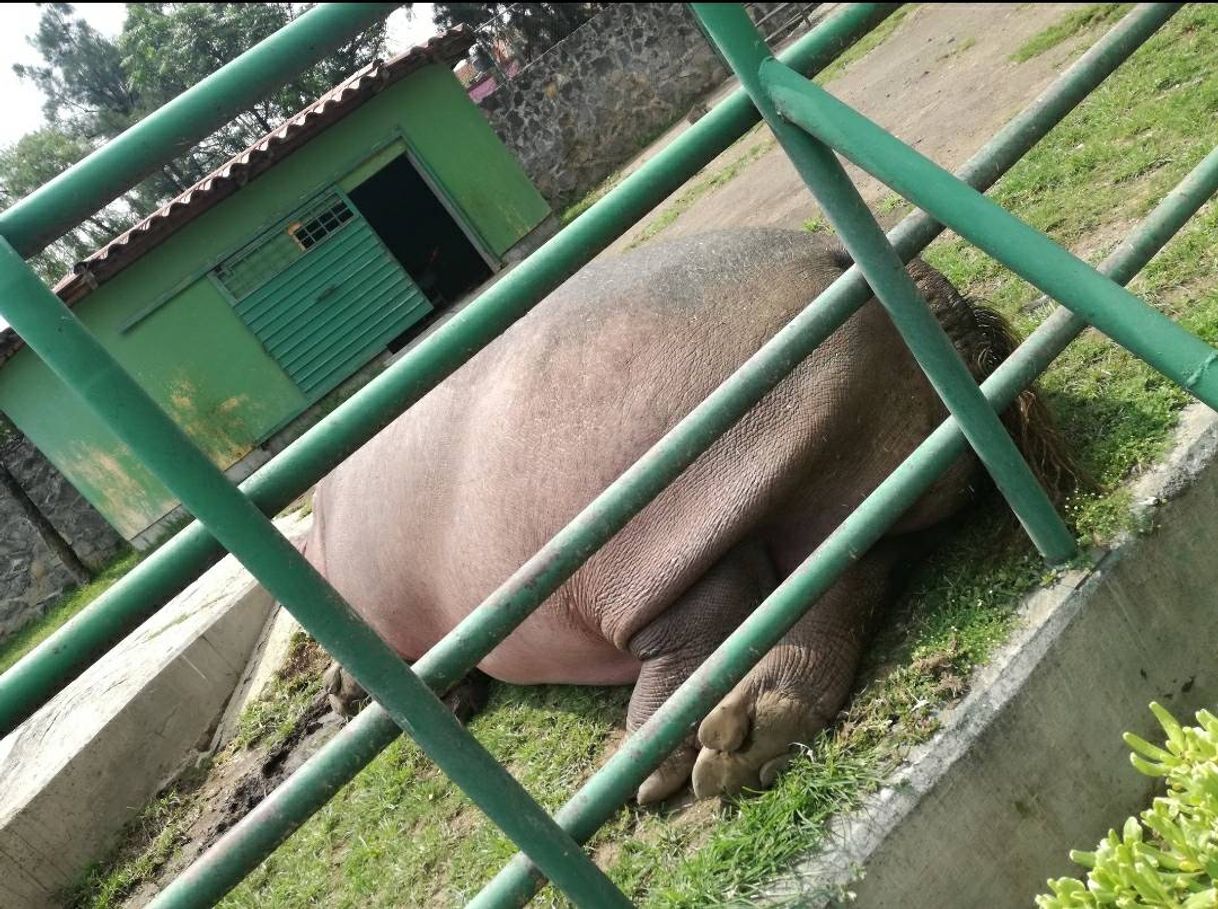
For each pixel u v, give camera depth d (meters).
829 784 2.29
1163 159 4.35
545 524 3.04
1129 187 4.33
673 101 20.53
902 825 2.16
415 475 3.64
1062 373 3.24
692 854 2.45
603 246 1.85
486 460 3.21
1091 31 6.87
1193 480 2.48
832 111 1.84
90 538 17.98
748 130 1.95
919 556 2.93
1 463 16.92
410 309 15.56
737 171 10.65
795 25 16.20
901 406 2.77
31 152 30.81
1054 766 2.33
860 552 2.15
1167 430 2.65
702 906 2.20
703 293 2.95
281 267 14.72
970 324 2.94
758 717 2.53
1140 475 2.55
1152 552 2.43
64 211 1.54
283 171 14.60
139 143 1.55
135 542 14.79
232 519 1.60
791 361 2.02
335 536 4.44
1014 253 1.81
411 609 4.13
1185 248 3.51
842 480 2.75
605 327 3.02
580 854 1.89
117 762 5.86
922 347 2.14
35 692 1.57
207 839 5.18
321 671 5.95
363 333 15.28
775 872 2.20
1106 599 2.38
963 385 2.19
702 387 2.81
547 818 1.86
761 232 3.15
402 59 14.66
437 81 15.48
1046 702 2.31
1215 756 1.89
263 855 1.73
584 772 3.38
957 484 2.74
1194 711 2.52
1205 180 2.31
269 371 14.80
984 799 2.24
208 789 5.64
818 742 2.44
